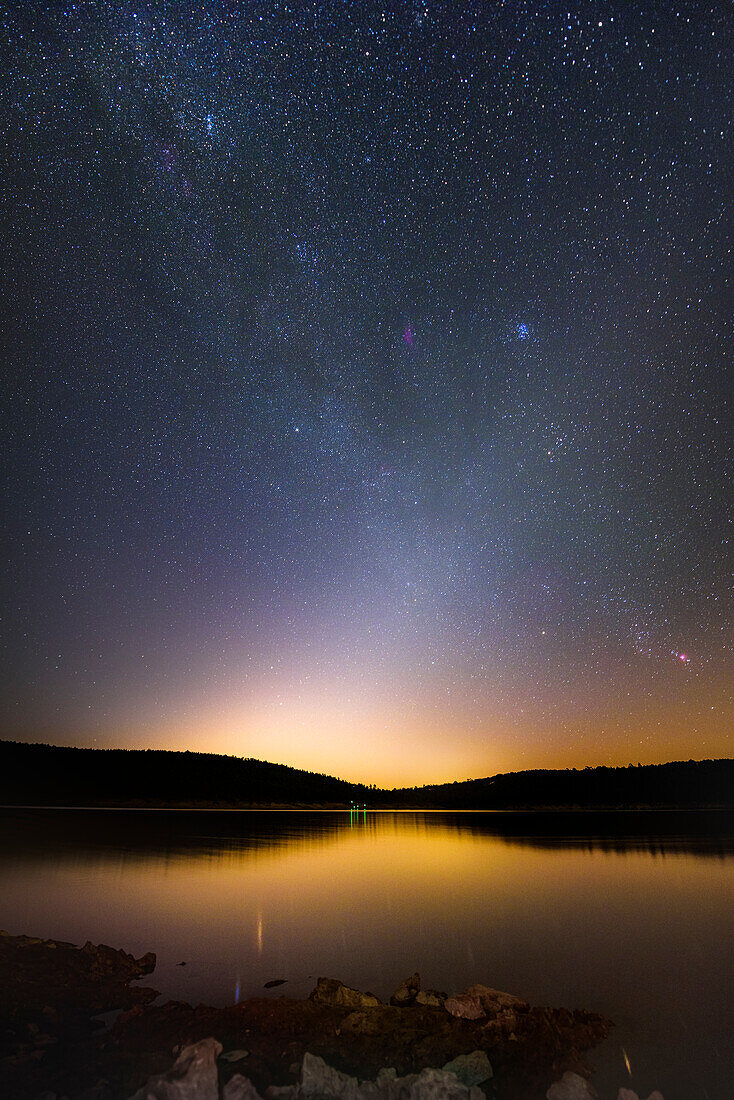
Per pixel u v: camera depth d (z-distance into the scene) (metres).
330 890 13.41
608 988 7.40
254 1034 5.78
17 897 11.80
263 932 9.81
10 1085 4.71
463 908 11.79
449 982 7.62
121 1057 5.26
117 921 10.20
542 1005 6.87
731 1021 6.37
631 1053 5.59
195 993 7.05
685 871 16.75
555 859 19.16
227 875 15.08
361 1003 6.63
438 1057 5.42
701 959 8.59
